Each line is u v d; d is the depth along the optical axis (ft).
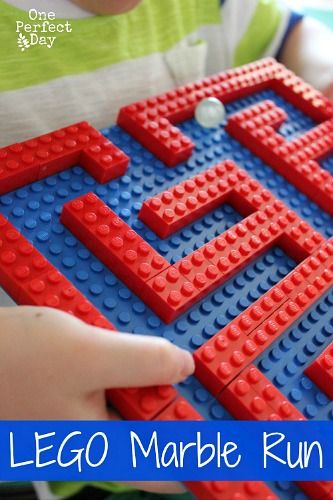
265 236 0.93
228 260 0.88
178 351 0.73
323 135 1.15
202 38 1.44
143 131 1.00
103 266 0.84
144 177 0.97
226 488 0.71
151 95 1.32
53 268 0.79
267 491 0.71
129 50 1.26
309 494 0.75
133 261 0.82
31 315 0.71
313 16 1.98
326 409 0.81
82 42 1.18
